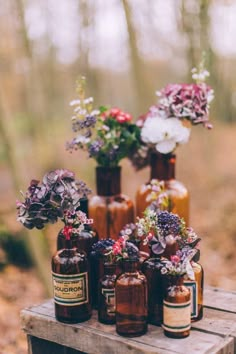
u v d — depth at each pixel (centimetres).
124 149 209
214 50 570
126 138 207
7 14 482
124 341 154
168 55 641
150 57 646
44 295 398
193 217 551
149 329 162
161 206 194
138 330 156
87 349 162
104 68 681
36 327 174
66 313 166
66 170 159
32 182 157
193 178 667
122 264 159
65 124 853
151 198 193
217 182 631
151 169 210
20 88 658
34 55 562
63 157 770
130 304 156
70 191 155
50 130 703
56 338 169
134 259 155
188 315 155
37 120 670
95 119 195
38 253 358
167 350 147
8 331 335
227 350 152
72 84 690
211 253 457
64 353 183
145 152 218
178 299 153
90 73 623
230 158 712
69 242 164
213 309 178
